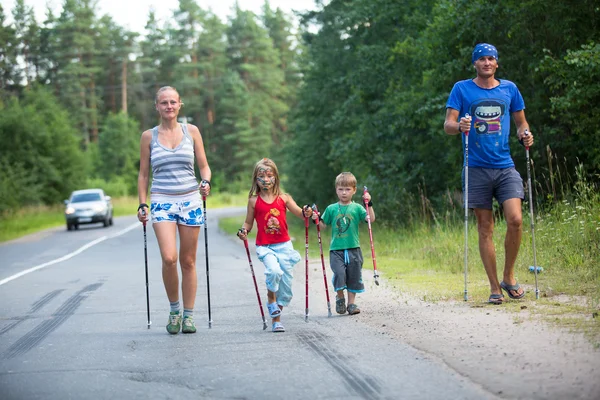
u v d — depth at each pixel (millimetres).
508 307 12102
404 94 33812
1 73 150750
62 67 152500
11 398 8281
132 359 10094
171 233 11930
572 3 25359
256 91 165250
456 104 13016
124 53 162625
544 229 19047
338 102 48594
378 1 37250
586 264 16062
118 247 35188
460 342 9812
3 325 13469
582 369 8047
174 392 8289
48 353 10727
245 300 15703
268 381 8578
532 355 8773
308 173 57031
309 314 13383
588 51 22453
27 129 81688
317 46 48844
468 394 7559
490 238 12883
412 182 35938
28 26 154875
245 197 137750
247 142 156875
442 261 19844
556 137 27328
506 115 12969
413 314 12227
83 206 55125
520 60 27953
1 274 23906
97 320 13719
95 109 153125
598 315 10859
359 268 13156
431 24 30531
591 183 22453
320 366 9188
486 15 27375
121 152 135875
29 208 78062
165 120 12117
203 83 161500
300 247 29719
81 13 154750
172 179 12016
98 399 8094
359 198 38281
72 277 21875
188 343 11102
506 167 12922
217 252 29250
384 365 9023
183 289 12062
